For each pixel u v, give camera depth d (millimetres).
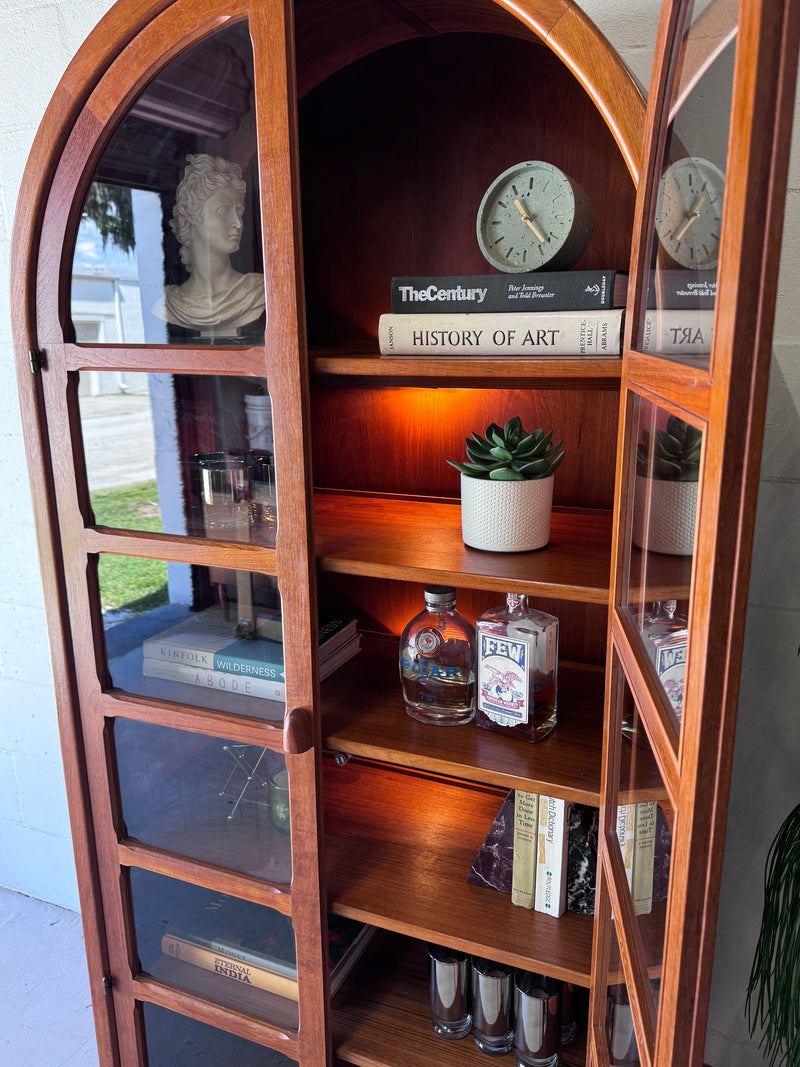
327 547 1028
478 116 1129
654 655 631
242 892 1119
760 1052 1277
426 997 1236
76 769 1195
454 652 1048
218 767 1104
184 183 898
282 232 858
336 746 1036
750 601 1128
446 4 953
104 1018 1306
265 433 934
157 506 1035
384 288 1254
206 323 936
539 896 1061
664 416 592
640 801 674
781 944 1142
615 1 1008
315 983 1105
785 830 1004
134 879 1229
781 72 342
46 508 1098
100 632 1135
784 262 1009
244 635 1033
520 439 1004
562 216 875
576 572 910
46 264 1003
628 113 732
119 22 886
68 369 1031
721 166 452
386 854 1194
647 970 639
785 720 1149
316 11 952
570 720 1066
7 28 1384
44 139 947
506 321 866
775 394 1051
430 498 1284
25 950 1755
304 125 1236
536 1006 1076
